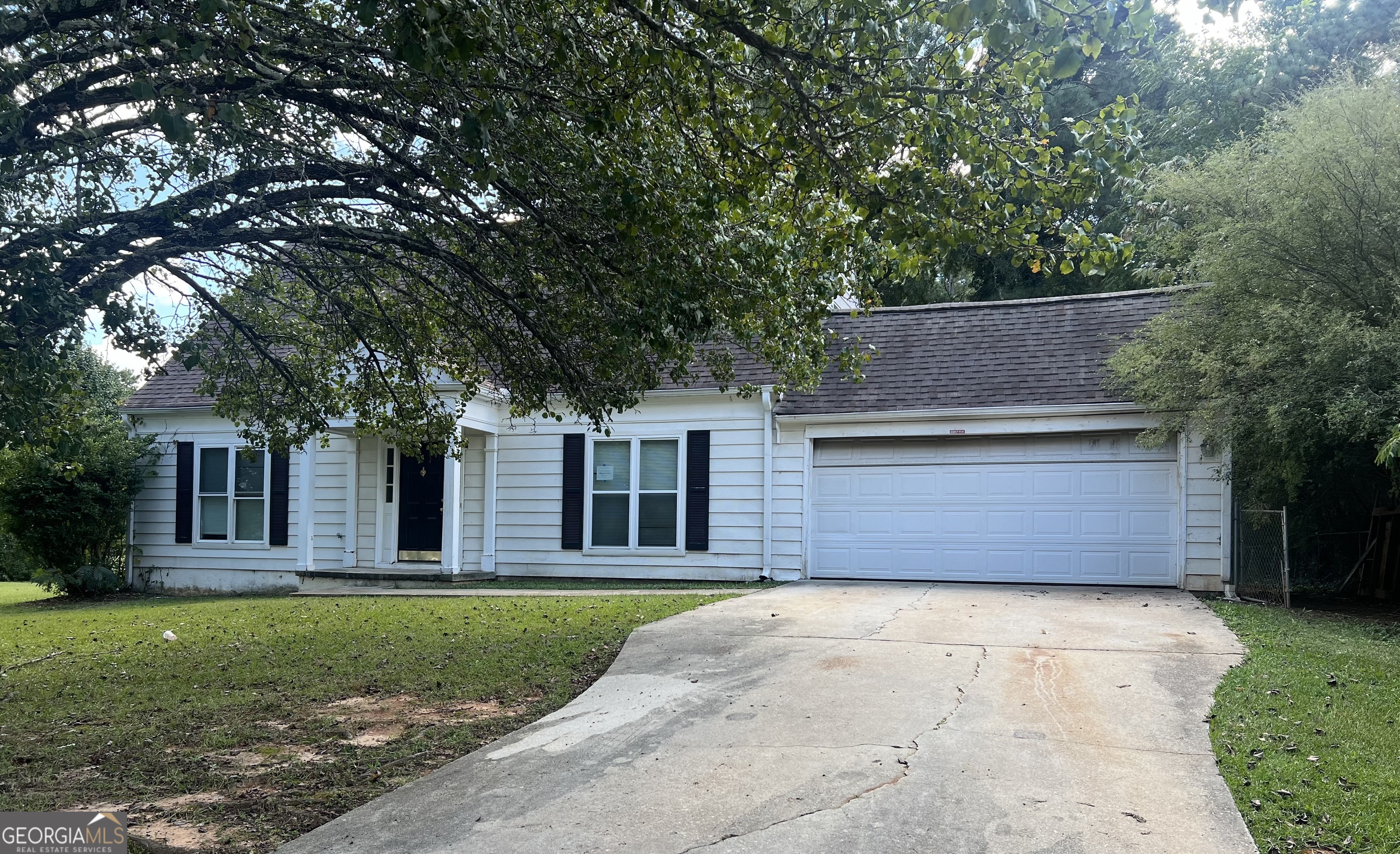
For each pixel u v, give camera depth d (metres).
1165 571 12.61
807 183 6.08
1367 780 4.75
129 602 15.45
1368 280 10.56
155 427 17.41
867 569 13.96
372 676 7.83
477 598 13.10
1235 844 4.08
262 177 7.19
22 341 5.60
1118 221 19.12
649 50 5.60
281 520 16.55
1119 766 5.05
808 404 14.09
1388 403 9.49
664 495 14.99
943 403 13.41
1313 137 10.46
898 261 7.04
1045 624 9.30
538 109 6.27
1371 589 13.39
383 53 6.11
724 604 11.14
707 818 4.51
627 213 6.02
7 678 8.22
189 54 5.04
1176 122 21.17
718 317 7.22
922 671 7.26
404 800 4.86
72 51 5.69
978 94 5.52
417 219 8.14
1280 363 10.60
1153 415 12.49
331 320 9.44
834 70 5.66
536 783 5.08
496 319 8.66
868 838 4.23
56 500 16.11
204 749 5.88
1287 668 7.24
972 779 4.91
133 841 4.36
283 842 4.38
